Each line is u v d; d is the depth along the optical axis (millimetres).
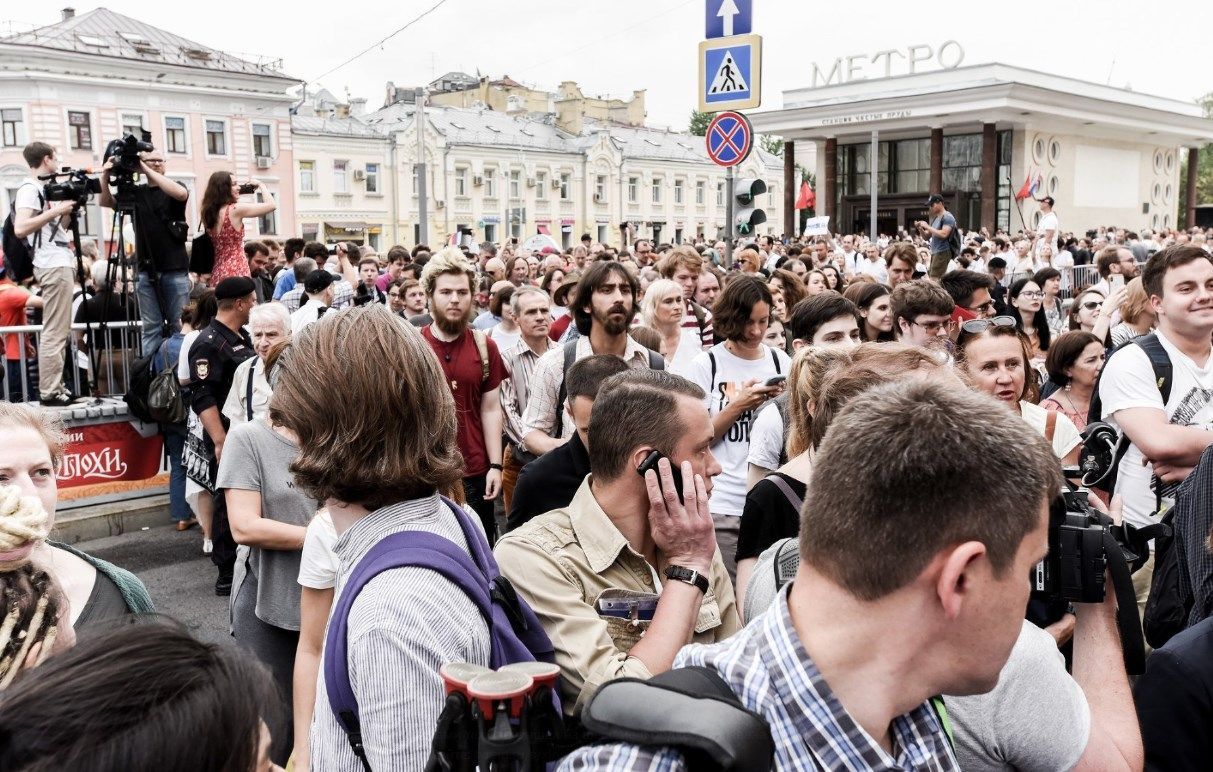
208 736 927
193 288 8594
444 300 5109
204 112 46125
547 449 4770
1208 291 3295
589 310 4887
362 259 12445
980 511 1120
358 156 53281
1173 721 1697
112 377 7449
